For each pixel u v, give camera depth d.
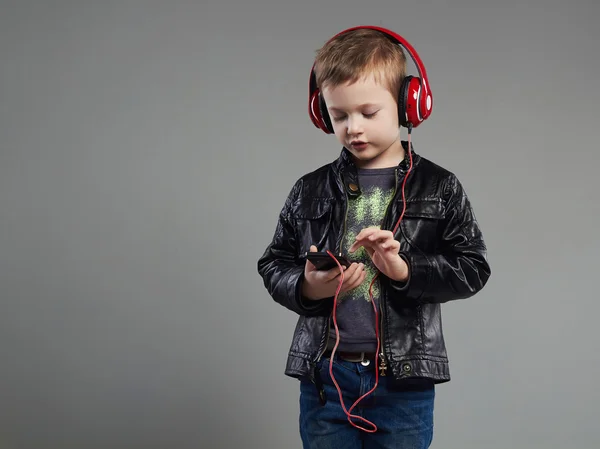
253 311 2.40
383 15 2.41
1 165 2.43
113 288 2.41
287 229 1.34
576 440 2.32
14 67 2.44
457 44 2.39
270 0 2.44
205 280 2.41
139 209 2.42
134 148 2.43
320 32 2.43
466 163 2.37
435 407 2.34
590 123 2.37
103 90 2.43
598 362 2.33
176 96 2.43
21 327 2.40
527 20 2.39
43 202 2.42
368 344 1.19
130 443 2.38
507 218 2.36
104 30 2.44
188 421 2.38
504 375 2.34
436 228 1.22
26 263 2.41
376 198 1.25
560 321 2.35
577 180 2.36
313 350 1.22
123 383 2.39
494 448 2.33
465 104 2.38
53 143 2.43
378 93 1.16
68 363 2.40
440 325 1.23
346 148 1.29
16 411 2.39
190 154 2.42
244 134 2.42
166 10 2.44
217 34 2.43
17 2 2.44
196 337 2.40
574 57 2.38
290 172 2.41
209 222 2.41
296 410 2.38
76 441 2.38
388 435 1.20
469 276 1.16
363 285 1.21
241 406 2.38
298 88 2.42
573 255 2.35
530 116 2.38
